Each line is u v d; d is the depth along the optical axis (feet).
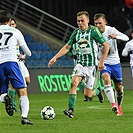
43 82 175.32
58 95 165.27
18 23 210.18
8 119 86.53
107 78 90.33
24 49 75.31
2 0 223.10
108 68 92.27
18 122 81.20
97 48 88.12
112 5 256.11
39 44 205.87
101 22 92.43
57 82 176.86
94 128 71.31
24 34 209.05
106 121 80.79
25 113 74.64
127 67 184.55
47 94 171.63
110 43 92.58
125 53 122.52
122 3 240.12
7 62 73.46
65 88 177.68
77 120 82.94
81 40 84.99
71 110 83.15
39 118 86.79
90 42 84.69
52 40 208.23
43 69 176.24
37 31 210.18
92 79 86.48
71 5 253.03
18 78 73.77
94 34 84.17
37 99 146.61
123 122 78.84
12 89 100.68
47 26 232.94
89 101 134.41
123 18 239.09
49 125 75.46
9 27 74.79
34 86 173.88
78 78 84.53
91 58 85.25
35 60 198.29
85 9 255.09
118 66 93.40
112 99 89.40
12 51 73.92
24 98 74.18
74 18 252.01
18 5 215.72
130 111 99.86
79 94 168.14
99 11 255.91
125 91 179.73
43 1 247.29
